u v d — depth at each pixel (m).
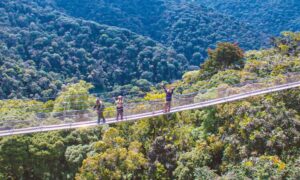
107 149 33.03
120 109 31.11
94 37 111.81
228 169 29.66
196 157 31.50
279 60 49.22
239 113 33.19
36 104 49.41
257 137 30.09
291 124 30.91
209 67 56.75
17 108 46.12
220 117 34.22
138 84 96.81
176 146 33.94
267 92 35.50
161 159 33.56
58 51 99.62
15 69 82.44
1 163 34.34
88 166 31.70
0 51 88.44
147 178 32.22
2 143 34.47
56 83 85.94
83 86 49.22
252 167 27.22
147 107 32.69
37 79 83.88
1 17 106.19
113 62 104.94
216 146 31.77
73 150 35.50
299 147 29.33
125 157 32.28
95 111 32.75
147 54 106.50
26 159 34.91
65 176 35.69
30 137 35.50
